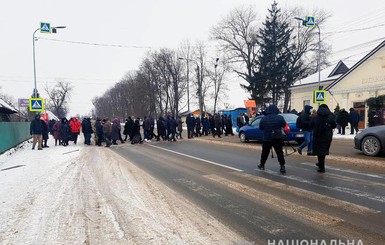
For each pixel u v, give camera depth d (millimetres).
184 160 9797
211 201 4996
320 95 19906
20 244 3465
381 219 4004
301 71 40312
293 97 35031
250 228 3809
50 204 4988
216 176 7008
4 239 3613
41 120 14797
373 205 4574
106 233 3725
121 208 4691
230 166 8328
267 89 39094
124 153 12328
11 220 4262
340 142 14133
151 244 3393
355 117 17781
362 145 9523
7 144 13586
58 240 3553
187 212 4457
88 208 4727
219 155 10781
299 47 42781
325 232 3641
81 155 11633
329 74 31969
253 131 14945
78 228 3902
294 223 3945
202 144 15414
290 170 7457
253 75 41281
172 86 59562
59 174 7613
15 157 11336
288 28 42438
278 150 7215
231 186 5984
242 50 44000
